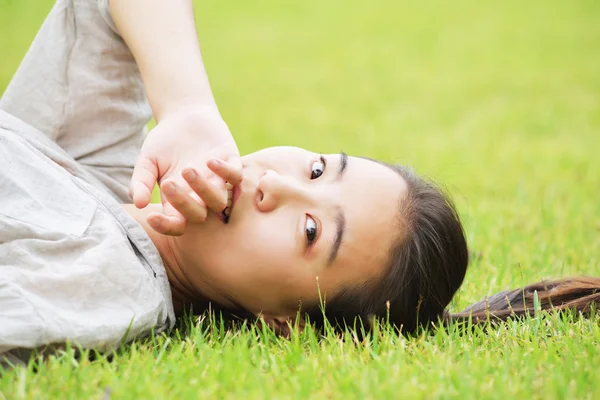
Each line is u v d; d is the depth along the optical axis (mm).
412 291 3836
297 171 3785
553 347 3475
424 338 3602
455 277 3973
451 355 3391
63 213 3506
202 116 3912
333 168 3824
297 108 12500
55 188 3584
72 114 4367
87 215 3510
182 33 4160
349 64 16266
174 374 3010
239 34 19203
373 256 3727
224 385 2934
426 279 3840
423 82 14625
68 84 4359
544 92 13625
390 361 3258
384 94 13672
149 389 2834
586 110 12305
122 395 2801
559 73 15172
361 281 3734
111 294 3346
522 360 3334
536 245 5660
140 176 3729
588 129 11094
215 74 15008
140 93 4551
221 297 3834
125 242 3535
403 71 15609
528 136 10727
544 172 8664
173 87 4000
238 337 3559
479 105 12734
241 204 3662
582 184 7949
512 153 9648
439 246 3857
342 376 3068
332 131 10977
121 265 3408
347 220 3689
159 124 3936
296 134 10719
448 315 4020
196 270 3785
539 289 4211
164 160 3840
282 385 2951
